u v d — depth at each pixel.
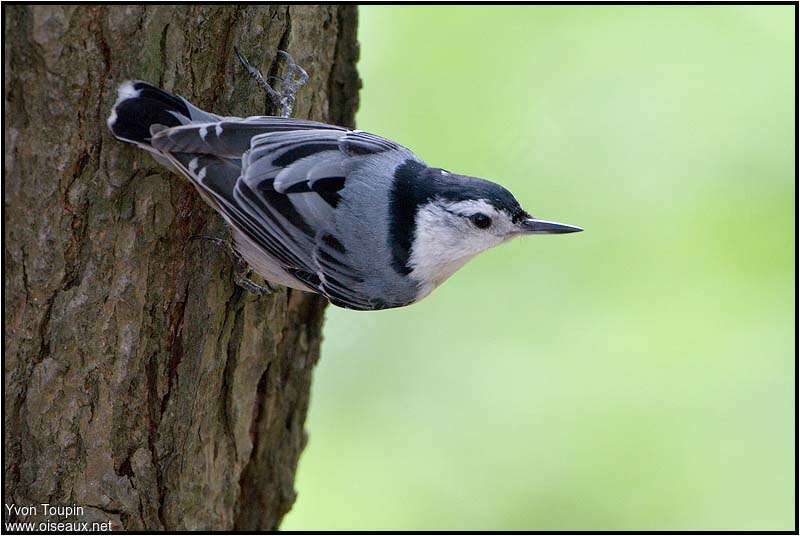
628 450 10.95
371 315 11.82
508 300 11.76
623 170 11.62
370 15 11.77
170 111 6.13
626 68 11.84
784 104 11.70
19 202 5.89
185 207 6.70
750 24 11.96
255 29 7.00
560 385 11.30
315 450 11.23
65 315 6.21
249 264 7.16
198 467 7.46
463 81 11.73
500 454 11.12
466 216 7.42
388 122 11.59
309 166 6.75
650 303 11.46
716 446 10.81
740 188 11.54
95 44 5.93
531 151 11.62
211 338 7.19
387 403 11.44
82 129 5.99
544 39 11.90
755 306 11.29
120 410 6.68
